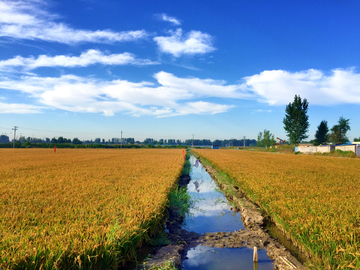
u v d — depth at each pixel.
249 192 10.40
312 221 5.71
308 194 8.79
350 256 4.24
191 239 6.43
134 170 16.23
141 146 114.12
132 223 5.44
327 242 4.80
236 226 7.70
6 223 5.32
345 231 5.02
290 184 10.98
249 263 5.05
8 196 8.05
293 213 6.52
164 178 12.42
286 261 4.83
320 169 18.55
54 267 3.73
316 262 4.62
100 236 4.72
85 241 4.37
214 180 17.95
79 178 12.27
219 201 11.20
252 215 8.02
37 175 13.47
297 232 5.55
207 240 6.32
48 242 4.20
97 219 5.64
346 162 26.98
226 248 5.81
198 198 11.85
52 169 16.80
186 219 8.46
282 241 6.12
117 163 22.14
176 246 5.78
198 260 5.21
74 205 7.00
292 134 64.31
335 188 10.23
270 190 9.66
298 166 21.00
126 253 4.93
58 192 8.75
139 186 10.06
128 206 6.97
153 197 7.93
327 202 7.50
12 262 3.62
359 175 15.04
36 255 3.81
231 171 16.55
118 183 10.84
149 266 4.70
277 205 7.46
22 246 4.06
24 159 27.11
